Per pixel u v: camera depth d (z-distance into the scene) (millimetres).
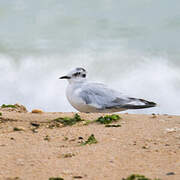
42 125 11508
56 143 9961
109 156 8906
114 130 10719
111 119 11578
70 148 9523
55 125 11477
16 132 10891
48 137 10430
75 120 11703
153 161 8555
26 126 11438
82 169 8234
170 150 9180
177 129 10609
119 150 9273
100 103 12500
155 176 7754
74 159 8789
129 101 12500
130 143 9719
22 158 8953
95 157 8875
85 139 10164
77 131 10766
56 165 8484
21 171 8242
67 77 13070
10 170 8305
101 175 7906
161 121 11477
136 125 11125
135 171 8039
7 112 12734
